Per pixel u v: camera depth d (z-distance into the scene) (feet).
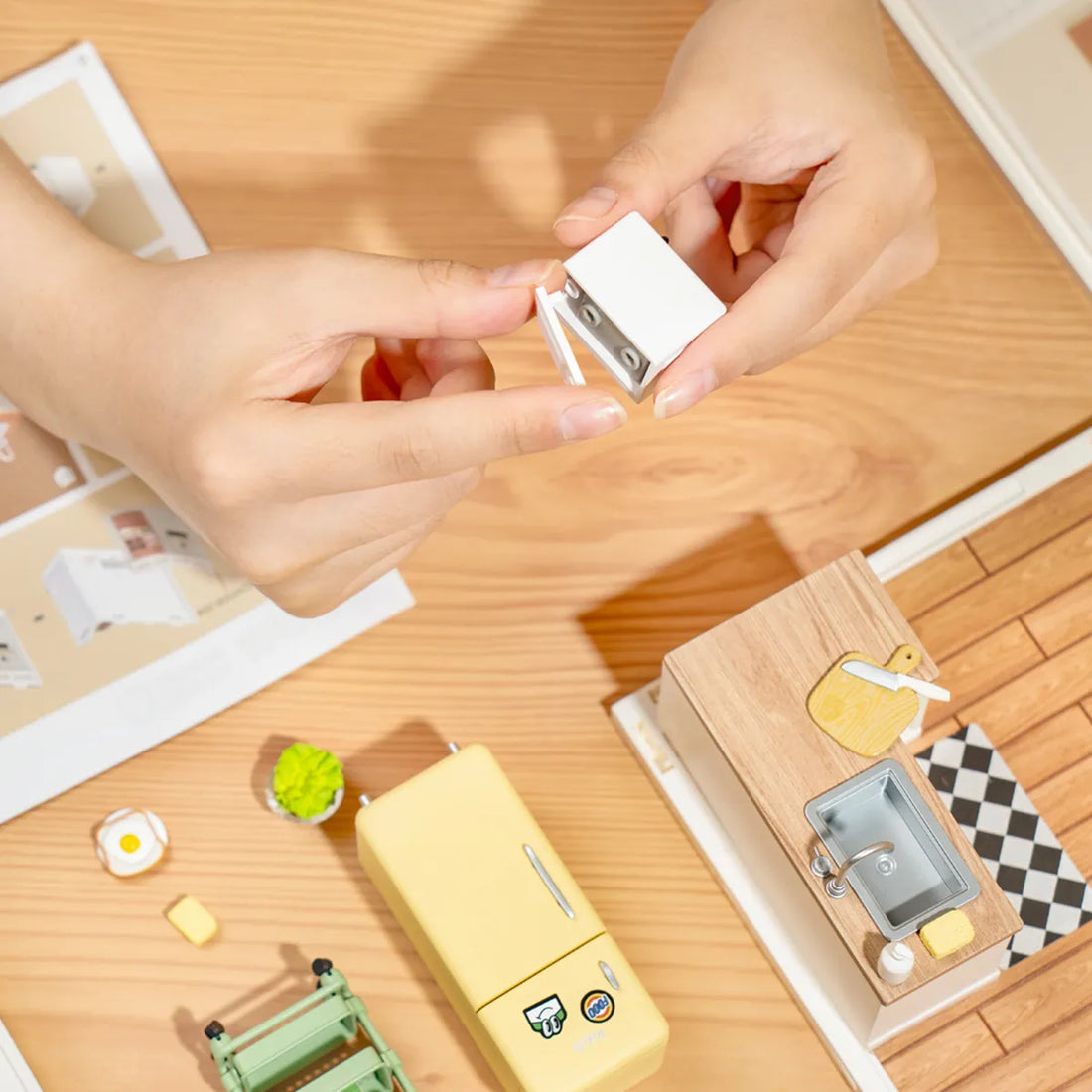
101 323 2.72
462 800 2.84
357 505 2.67
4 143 2.87
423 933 2.82
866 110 2.71
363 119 3.12
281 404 2.59
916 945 2.75
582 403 2.50
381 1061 2.81
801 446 3.04
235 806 2.96
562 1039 2.78
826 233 2.65
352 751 2.97
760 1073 2.89
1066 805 2.96
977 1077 2.89
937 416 3.05
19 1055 2.87
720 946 2.93
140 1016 2.91
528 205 3.10
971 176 3.11
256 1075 2.84
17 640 2.99
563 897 2.82
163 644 2.99
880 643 2.84
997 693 2.99
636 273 2.53
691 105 2.68
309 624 3.00
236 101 3.13
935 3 3.09
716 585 3.01
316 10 3.16
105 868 2.93
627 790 2.97
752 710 2.82
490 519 3.02
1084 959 2.91
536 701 2.99
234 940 2.93
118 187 3.09
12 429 3.01
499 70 3.14
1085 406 3.05
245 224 3.08
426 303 2.58
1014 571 3.01
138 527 3.01
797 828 2.78
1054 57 3.03
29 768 2.96
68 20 3.15
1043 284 3.08
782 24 2.73
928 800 2.80
